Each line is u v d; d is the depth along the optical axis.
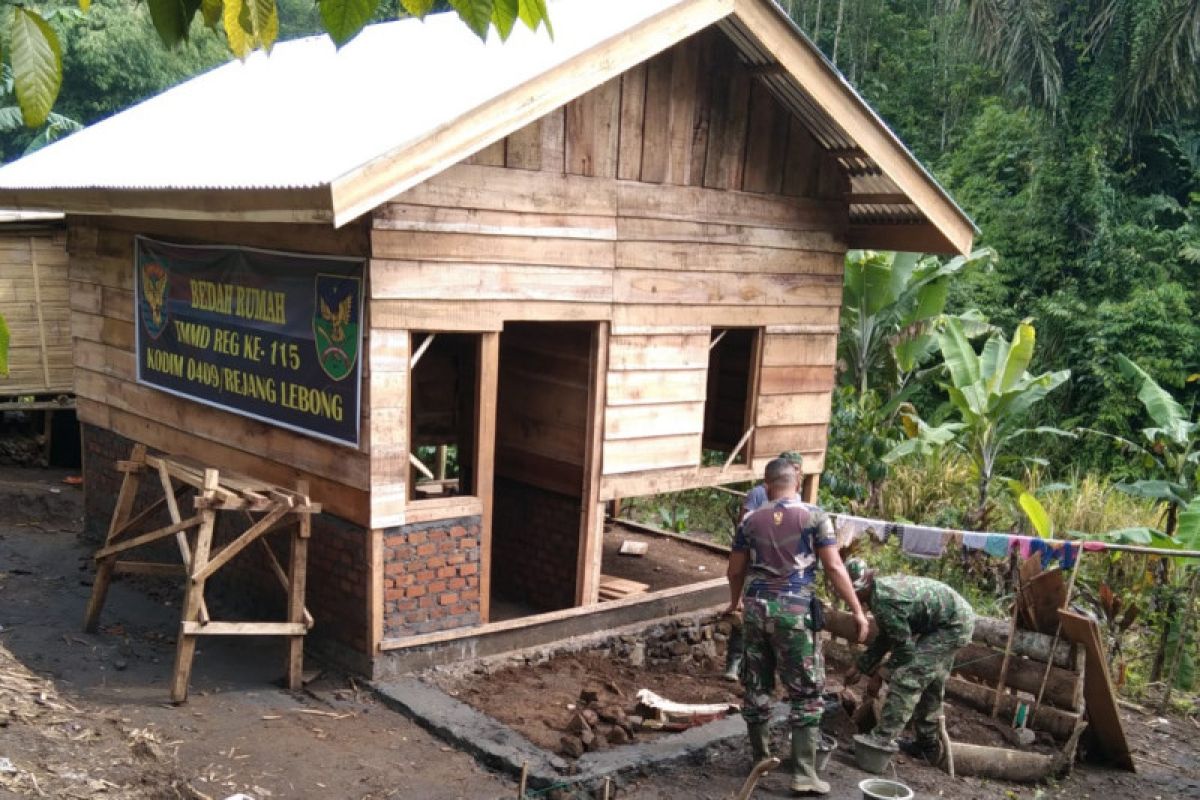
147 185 6.77
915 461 13.81
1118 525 12.23
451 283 6.55
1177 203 21.03
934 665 6.18
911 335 13.41
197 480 6.50
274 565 6.66
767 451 8.67
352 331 6.39
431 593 6.82
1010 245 21.44
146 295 8.38
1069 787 6.61
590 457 7.56
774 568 5.84
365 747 5.86
